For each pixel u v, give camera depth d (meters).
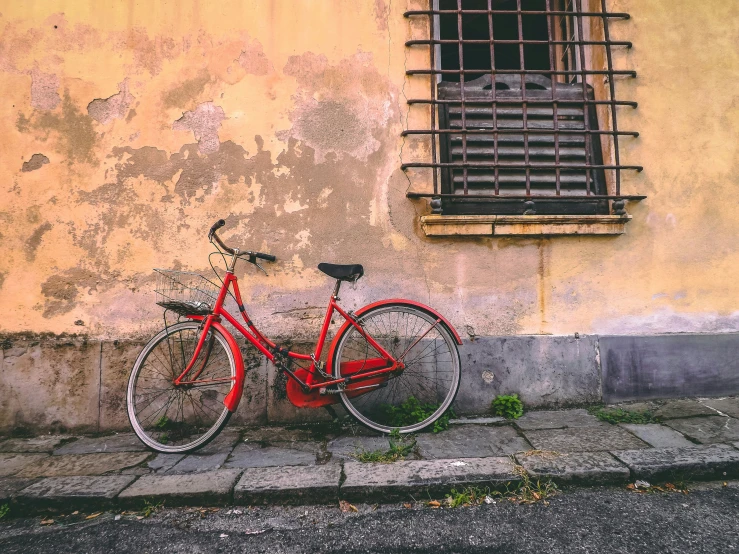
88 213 3.65
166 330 3.36
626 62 3.96
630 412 3.60
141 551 2.22
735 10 4.11
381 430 3.32
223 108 3.75
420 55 3.88
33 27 3.69
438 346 3.74
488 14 3.88
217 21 3.78
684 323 3.92
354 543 2.25
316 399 3.31
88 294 3.63
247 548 2.23
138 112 3.71
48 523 2.46
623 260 3.89
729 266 3.99
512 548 2.17
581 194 3.91
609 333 3.87
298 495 2.57
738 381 3.93
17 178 3.63
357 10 3.87
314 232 3.76
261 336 3.35
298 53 3.82
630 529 2.29
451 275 3.81
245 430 3.51
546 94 4.11
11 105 3.65
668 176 3.95
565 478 2.66
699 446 2.95
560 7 4.65
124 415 3.58
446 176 3.95
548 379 3.80
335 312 3.74
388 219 3.80
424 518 2.43
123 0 3.75
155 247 3.68
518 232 3.75
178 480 2.69
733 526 2.29
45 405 3.55
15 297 3.59
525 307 3.84
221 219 3.61
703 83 4.03
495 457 2.89
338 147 3.80
